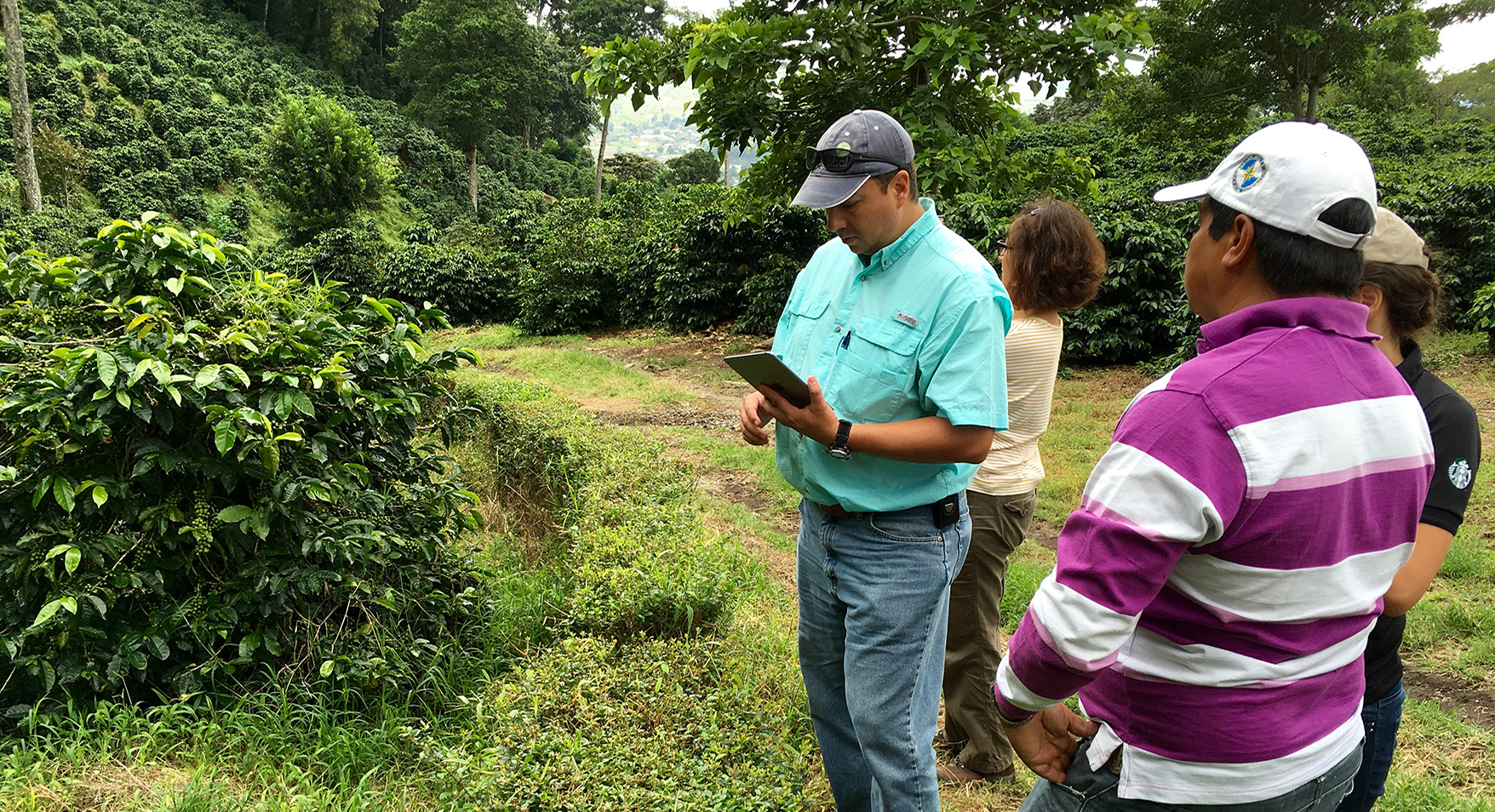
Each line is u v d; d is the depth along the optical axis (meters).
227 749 2.59
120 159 38.12
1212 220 1.29
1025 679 1.27
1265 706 1.21
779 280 14.16
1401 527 1.26
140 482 2.83
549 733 2.41
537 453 5.42
